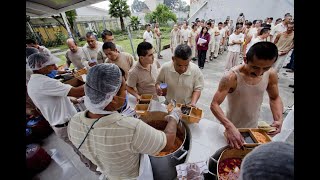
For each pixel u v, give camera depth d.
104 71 0.87
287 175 0.36
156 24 8.48
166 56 9.12
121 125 0.89
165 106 1.87
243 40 5.52
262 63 1.16
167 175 1.22
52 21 15.85
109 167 1.00
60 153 2.60
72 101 2.48
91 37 3.41
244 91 1.42
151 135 0.92
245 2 11.05
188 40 7.44
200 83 1.99
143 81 2.22
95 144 0.92
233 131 1.25
